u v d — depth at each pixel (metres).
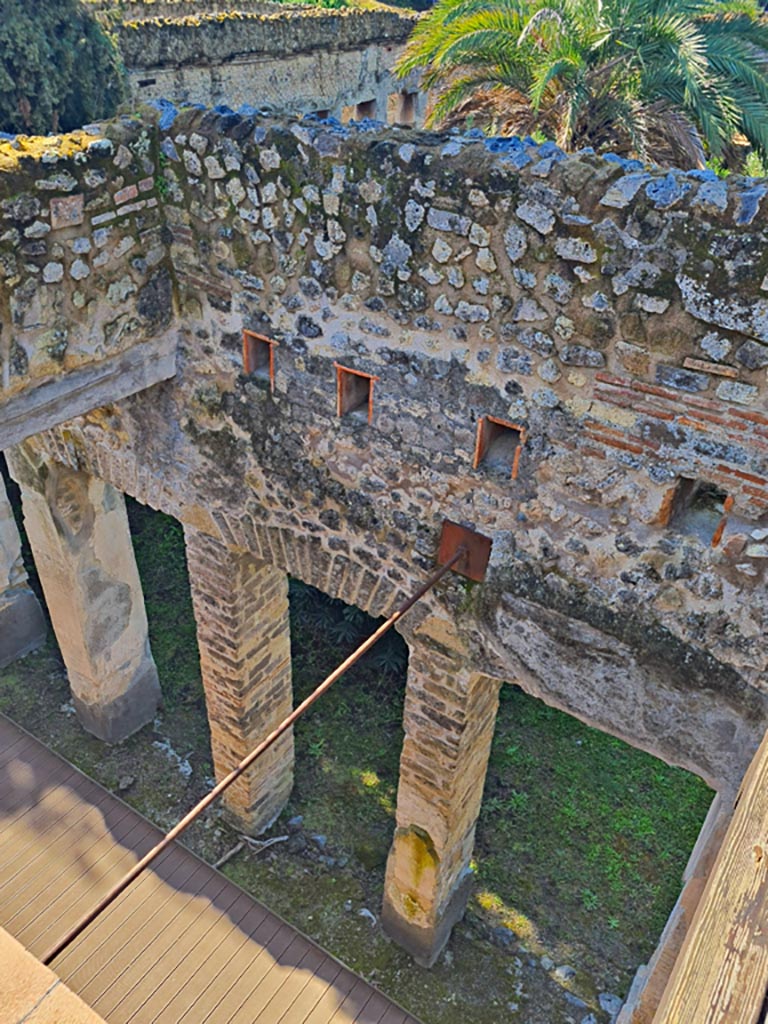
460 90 8.49
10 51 9.89
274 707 7.18
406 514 4.75
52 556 7.30
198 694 9.21
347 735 8.91
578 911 7.27
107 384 5.04
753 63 8.15
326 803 8.09
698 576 3.86
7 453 6.91
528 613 4.50
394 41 16.48
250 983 6.42
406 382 4.34
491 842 7.82
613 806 8.20
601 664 4.37
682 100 7.77
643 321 3.48
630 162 3.51
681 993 1.62
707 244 3.23
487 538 4.48
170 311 5.16
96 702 8.23
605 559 4.11
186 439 5.62
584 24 7.80
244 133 4.29
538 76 7.36
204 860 7.33
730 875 1.81
